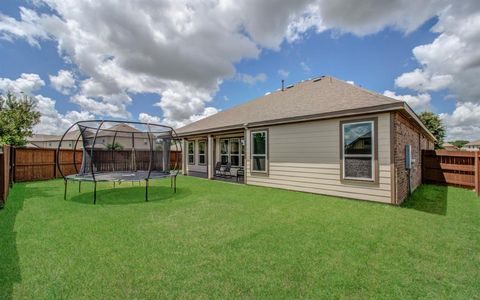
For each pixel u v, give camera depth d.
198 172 14.42
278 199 6.37
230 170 11.84
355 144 6.28
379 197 5.85
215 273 2.53
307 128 7.32
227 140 12.19
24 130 16.98
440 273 2.55
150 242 3.37
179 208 5.34
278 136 8.17
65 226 4.05
